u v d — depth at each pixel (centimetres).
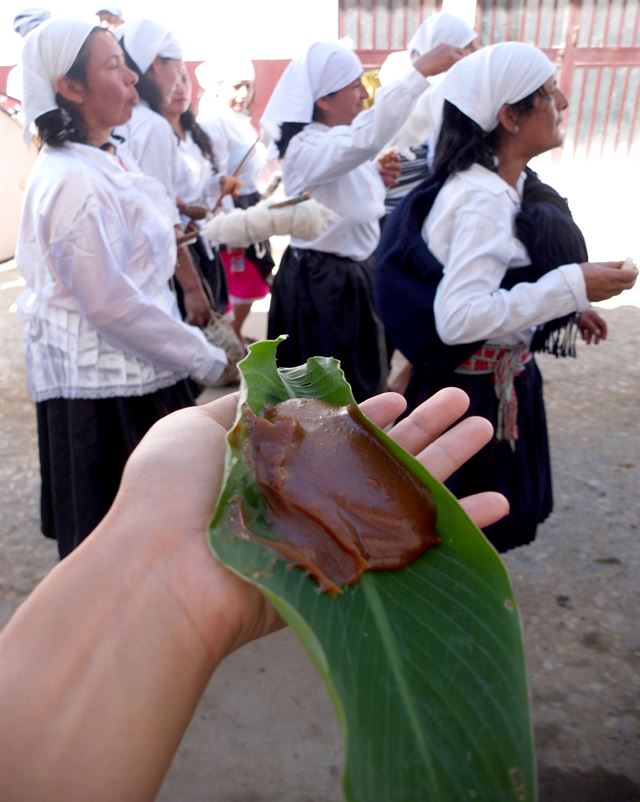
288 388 117
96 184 204
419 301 210
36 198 205
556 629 252
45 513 260
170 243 236
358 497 97
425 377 231
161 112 384
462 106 201
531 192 220
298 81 330
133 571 100
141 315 213
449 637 87
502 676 83
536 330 220
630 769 203
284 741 216
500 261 199
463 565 93
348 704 80
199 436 123
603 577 276
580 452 363
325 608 86
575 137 970
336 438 103
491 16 910
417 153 395
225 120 480
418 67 282
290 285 336
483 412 222
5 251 790
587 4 898
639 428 387
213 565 103
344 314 332
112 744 89
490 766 79
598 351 488
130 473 115
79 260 200
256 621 106
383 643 86
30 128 216
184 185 404
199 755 212
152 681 94
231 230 308
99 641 94
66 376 220
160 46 370
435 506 98
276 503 95
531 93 197
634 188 943
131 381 221
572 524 307
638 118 945
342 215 322
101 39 214
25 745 84
